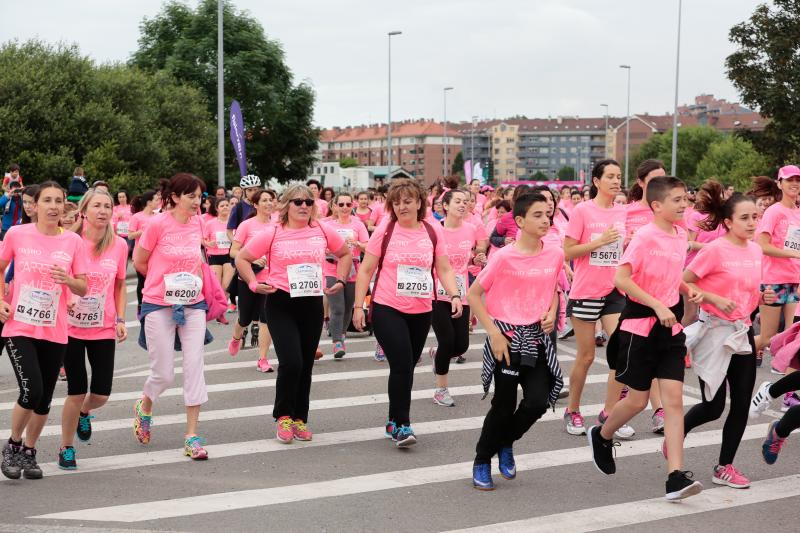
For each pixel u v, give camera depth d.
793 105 40.75
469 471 6.24
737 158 94.31
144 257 6.70
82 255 6.02
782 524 5.13
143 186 35.56
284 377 6.90
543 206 5.62
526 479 6.05
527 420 5.70
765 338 8.93
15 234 5.88
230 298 16.06
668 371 5.56
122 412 8.17
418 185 6.93
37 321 5.82
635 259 5.64
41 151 33.62
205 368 10.45
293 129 55.53
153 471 6.23
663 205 5.64
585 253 7.21
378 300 6.94
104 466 6.37
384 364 10.63
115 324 6.46
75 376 6.20
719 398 5.93
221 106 28.86
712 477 6.07
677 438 5.50
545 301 5.72
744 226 5.73
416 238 6.95
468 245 8.66
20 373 5.79
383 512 5.32
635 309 5.65
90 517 5.19
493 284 5.75
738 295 5.79
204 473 6.18
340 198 11.38
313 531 4.97
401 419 6.76
